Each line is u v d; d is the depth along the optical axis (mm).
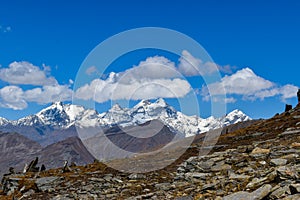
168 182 21969
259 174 17281
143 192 20562
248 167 19672
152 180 23375
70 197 21719
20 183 27922
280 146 23672
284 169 15367
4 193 27578
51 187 25500
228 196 14508
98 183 24719
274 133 33250
